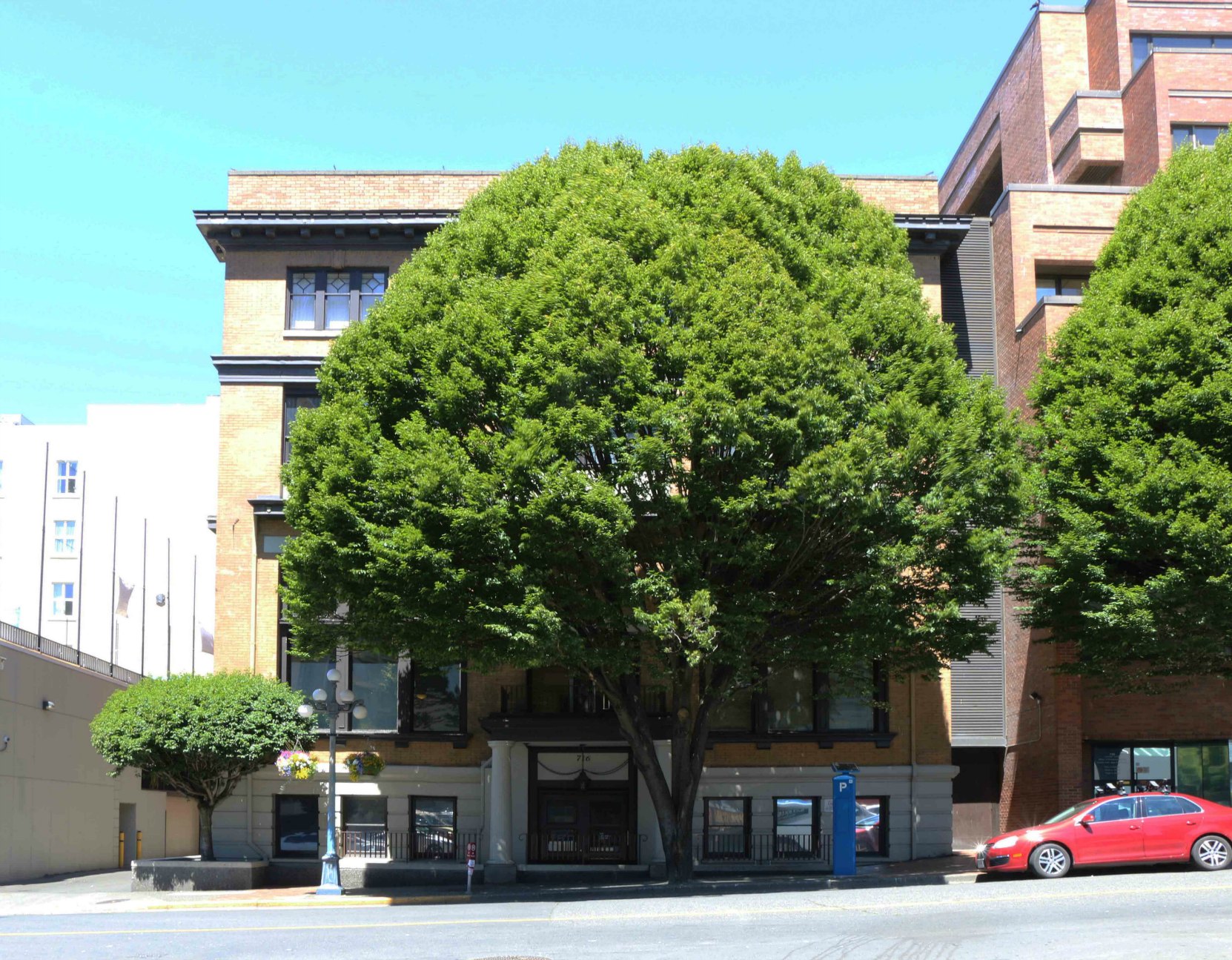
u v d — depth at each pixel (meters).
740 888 27.20
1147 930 16.36
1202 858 24.17
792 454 24.28
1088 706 35.00
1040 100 50.97
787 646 27.09
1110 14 49.00
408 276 28.19
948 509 25.55
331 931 19.06
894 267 29.33
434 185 37.22
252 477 35.44
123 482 80.06
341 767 34.03
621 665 25.64
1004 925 17.33
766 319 24.69
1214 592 26.89
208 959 16.20
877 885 27.34
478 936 17.75
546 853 33.62
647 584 24.42
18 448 79.81
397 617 26.52
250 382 35.81
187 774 32.31
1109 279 31.36
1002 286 39.59
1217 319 28.22
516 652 24.97
